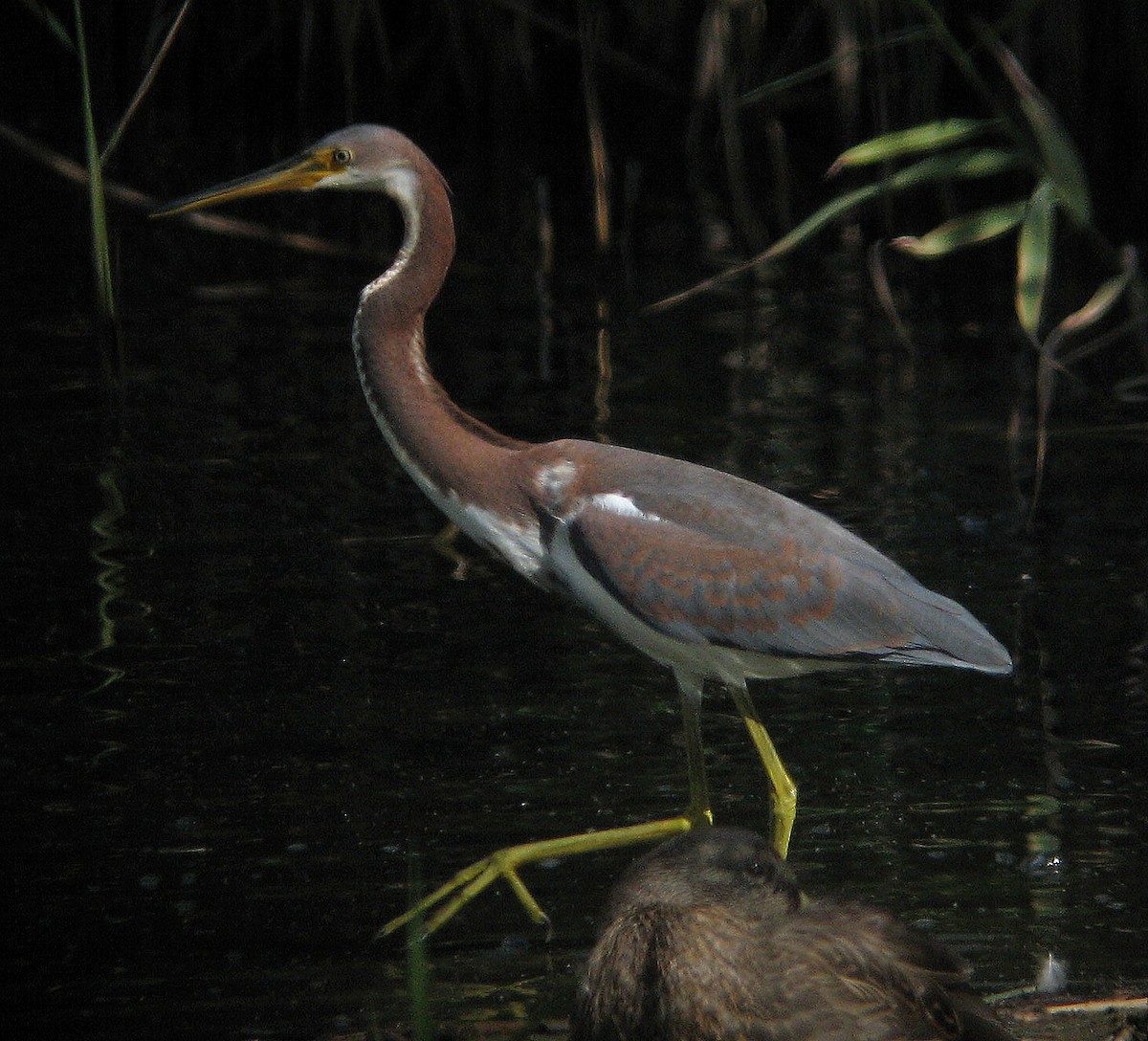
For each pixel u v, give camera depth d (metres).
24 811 9.47
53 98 27.88
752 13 20.36
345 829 9.38
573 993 7.93
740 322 19.25
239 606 12.13
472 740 10.40
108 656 11.31
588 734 10.53
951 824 9.43
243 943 8.30
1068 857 9.02
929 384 16.98
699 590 9.70
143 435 15.48
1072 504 13.82
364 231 22.94
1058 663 11.31
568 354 17.94
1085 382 17.02
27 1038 7.50
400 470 14.85
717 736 10.66
